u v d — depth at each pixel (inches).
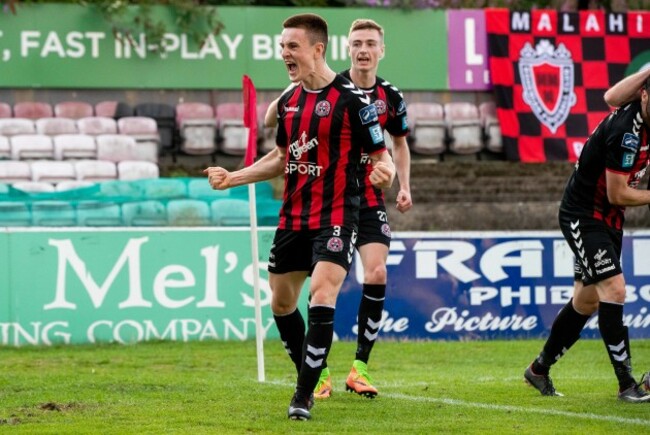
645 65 1722.4
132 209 1326.3
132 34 1599.4
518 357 1053.2
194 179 1378.0
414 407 650.8
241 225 1339.8
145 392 725.3
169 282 1174.3
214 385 767.7
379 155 602.5
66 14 1582.2
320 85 604.4
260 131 1625.2
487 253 1237.7
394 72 1670.8
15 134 1535.4
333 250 589.3
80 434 551.5
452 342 1194.6
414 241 1222.3
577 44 1707.7
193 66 1620.3
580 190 685.3
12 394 722.2
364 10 1652.3
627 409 647.8
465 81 1691.7
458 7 1758.1
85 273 1157.1
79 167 1483.8
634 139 649.0
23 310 1142.3
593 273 679.7
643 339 1248.8
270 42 1640.0
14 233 1144.8
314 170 598.9
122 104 1603.1
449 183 1603.1
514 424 581.6
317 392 694.5
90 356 1030.4
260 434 545.6
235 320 1186.0
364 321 715.4
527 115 1683.1
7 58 1563.7
